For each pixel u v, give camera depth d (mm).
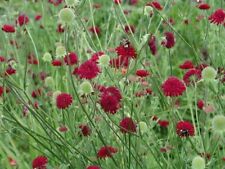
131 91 889
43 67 1347
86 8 1562
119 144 890
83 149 868
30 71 1242
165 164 865
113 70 952
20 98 846
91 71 767
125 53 811
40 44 1408
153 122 967
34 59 1329
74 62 959
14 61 1175
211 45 1162
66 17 832
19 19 1225
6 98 1019
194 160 716
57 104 802
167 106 934
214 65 1010
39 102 1075
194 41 1404
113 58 945
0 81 921
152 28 1376
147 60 1077
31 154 1043
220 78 943
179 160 846
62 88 1105
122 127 764
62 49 947
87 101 896
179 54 1458
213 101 984
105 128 897
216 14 892
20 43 1320
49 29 1457
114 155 865
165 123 1028
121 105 857
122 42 826
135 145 832
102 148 808
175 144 886
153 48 1067
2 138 1012
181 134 773
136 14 1624
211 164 833
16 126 924
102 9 1645
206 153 836
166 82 736
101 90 908
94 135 891
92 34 1505
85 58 1173
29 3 1650
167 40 989
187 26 1459
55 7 1454
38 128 1018
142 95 967
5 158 985
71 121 931
